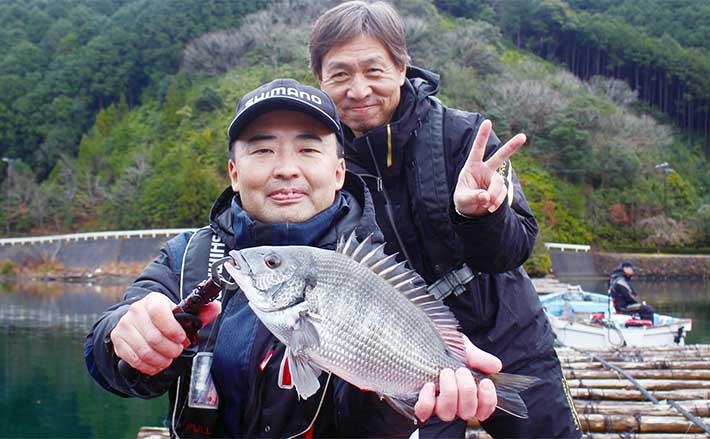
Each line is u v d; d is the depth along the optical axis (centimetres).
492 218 256
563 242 4562
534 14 8131
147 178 5094
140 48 7181
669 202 5162
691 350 868
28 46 7550
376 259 195
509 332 329
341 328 183
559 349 895
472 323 323
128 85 7100
